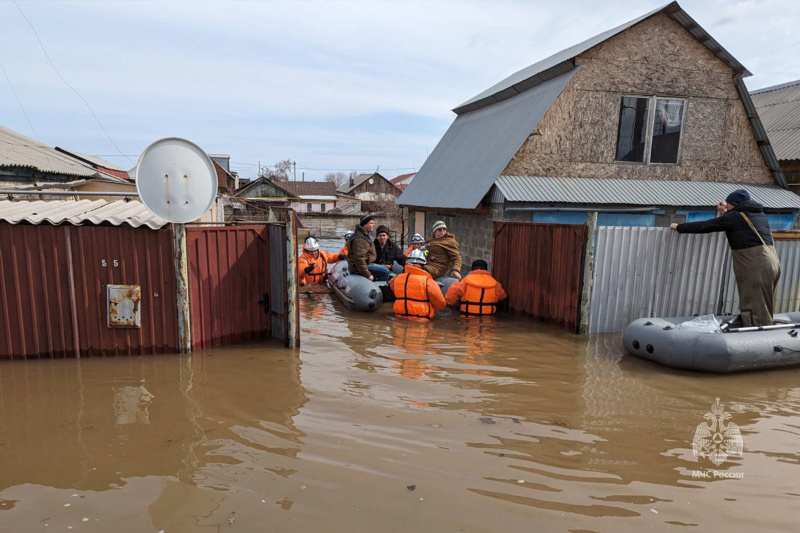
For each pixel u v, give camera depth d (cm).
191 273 546
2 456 320
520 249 802
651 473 307
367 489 284
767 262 547
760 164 1150
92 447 332
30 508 264
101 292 522
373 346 589
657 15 1055
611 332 669
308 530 246
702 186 1102
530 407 410
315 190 6275
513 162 1052
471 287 780
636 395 442
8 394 425
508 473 304
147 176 502
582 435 358
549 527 252
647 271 662
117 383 453
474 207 1050
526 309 784
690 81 1091
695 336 506
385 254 974
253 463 312
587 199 993
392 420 379
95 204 670
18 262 500
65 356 523
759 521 260
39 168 1015
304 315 773
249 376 474
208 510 263
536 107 1110
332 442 342
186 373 481
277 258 576
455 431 362
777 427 379
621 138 1098
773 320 567
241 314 590
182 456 321
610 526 253
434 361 532
